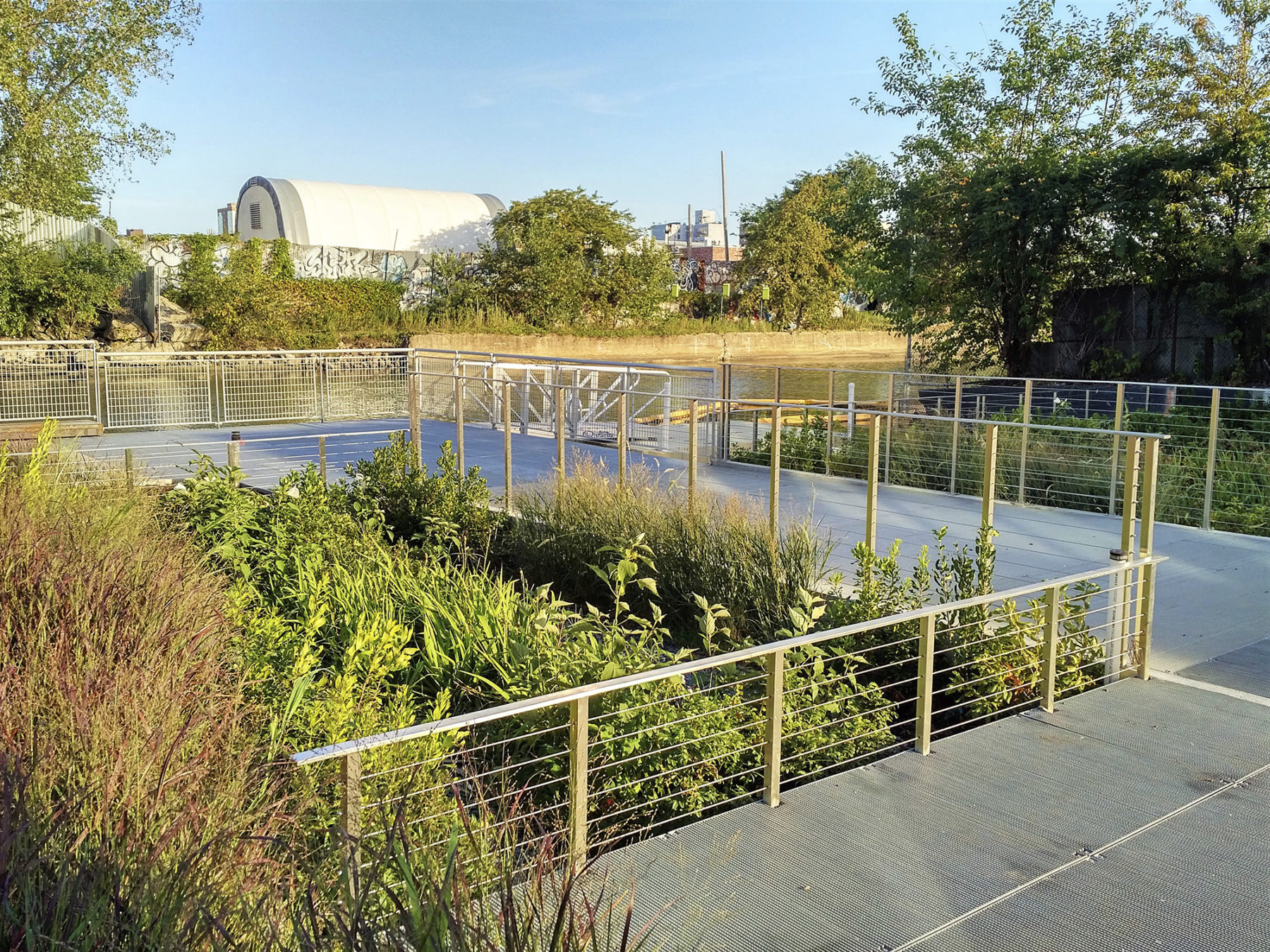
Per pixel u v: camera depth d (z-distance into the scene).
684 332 46.41
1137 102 17.30
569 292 42.03
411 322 37.56
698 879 3.40
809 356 46.19
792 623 6.52
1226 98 16.00
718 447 13.52
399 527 10.03
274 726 4.25
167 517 8.48
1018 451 10.95
